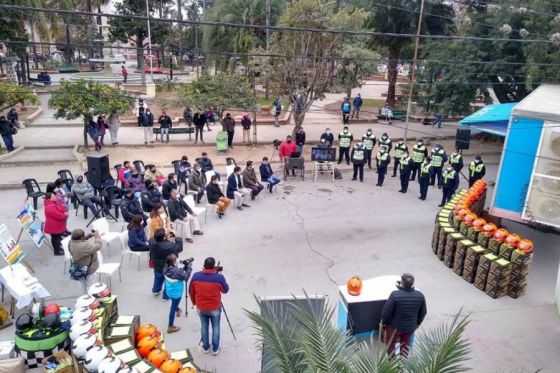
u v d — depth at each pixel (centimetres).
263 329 477
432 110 2538
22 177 1667
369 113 3066
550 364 770
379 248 1201
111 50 4753
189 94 2112
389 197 1611
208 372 614
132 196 1208
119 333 659
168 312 881
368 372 423
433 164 1719
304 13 1978
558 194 1119
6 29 2462
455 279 1048
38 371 654
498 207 1205
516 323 885
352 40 2148
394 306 663
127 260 1090
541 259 1189
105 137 2264
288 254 1148
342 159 2058
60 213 1073
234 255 1134
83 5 4250
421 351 455
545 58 1920
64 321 666
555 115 1070
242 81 2192
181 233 1245
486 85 2359
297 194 1617
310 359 409
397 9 2977
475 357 779
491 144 2505
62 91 1920
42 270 1025
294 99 2116
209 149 2138
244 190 1463
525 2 2028
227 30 3017
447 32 3033
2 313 809
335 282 1016
